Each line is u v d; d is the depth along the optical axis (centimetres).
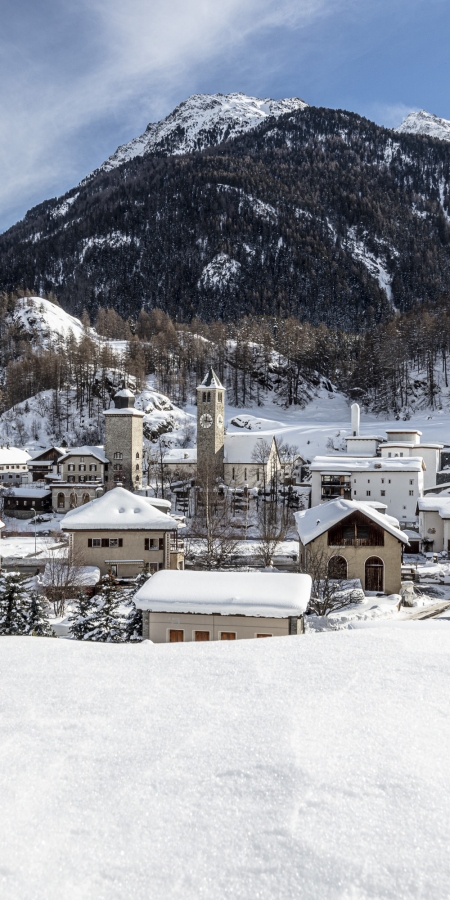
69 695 586
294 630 2523
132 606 3922
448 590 5169
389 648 728
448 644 751
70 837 360
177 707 553
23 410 16000
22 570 5450
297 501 9262
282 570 5812
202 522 7988
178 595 2595
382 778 419
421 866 332
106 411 10481
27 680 631
